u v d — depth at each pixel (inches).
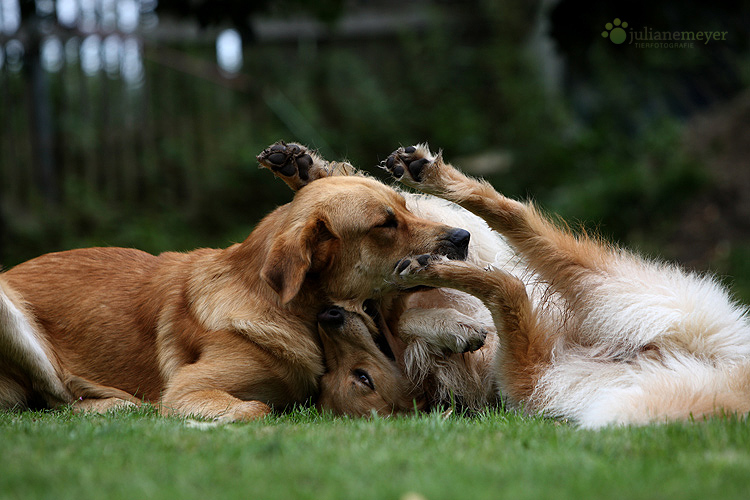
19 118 695.7
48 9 668.1
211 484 144.6
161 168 736.3
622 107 933.2
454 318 269.4
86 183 696.4
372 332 271.6
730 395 211.3
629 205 735.7
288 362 266.7
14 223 649.0
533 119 919.7
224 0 542.3
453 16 1040.2
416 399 274.2
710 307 257.3
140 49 727.7
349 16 995.3
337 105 879.7
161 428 201.2
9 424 215.5
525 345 259.3
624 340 259.1
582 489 138.5
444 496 133.8
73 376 282.2
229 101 803.4
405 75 981.2
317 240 263.6
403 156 283.6
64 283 298.8
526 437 188.5
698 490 138.3
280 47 967.0
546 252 271.1
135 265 309.1
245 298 272.5
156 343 283.1
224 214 751.1
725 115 822.5
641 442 175.0
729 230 669.3
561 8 506.0
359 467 154.5
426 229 276.2
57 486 143.6
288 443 176.4
